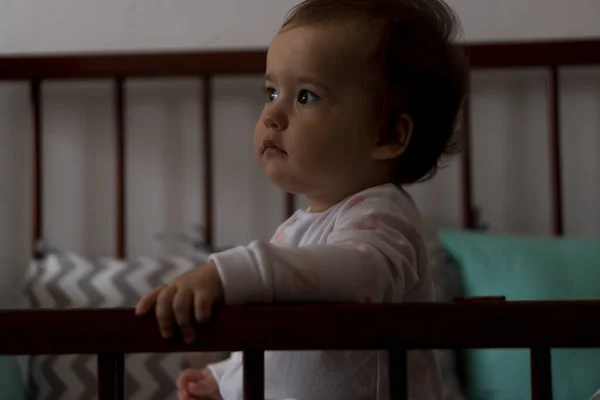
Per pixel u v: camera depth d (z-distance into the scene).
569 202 1.39
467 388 1.16
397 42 0.71
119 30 1.40
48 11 1.41
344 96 0.69
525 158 1.40
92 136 1.41
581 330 0.49
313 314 0.50
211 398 0.79
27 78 1.32
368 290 0.58
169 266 1.25
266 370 0.69
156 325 0.50
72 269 1.25
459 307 0.49
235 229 1.42
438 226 1.40
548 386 0.49
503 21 1.38
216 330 0.50
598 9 1.37
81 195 1.41
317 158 0.68
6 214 1.40
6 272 1.40
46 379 1.19
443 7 0.81
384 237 0.63
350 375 0.68
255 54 1.30
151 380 1.19
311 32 0.70
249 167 1.41
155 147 1.42
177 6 1.40
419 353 0.70
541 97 1.40
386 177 0.74
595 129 1.39
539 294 1.10
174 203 1.41
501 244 1.19
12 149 1.40
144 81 1.41
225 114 1.42
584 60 1.28
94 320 0.50
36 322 0.49
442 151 0.80
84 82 1.41
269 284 0.53
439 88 0.76
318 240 0.71
